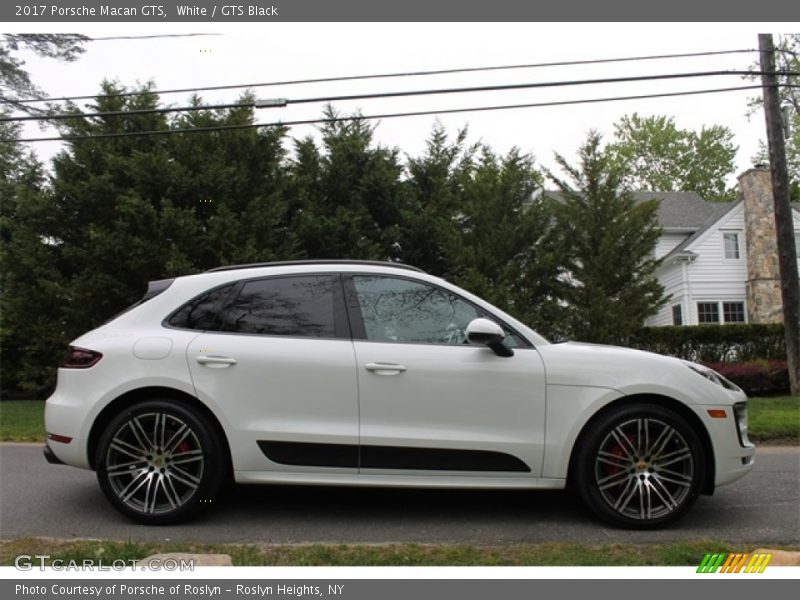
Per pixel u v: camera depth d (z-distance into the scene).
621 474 4.20
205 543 3.83
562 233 13.76
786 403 11.05
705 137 45.72
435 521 4.37
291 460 4.15
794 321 12.85
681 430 4.17
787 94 17.92
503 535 4.08
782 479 5.73
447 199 15.29
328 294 4.46
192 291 4.48
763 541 3.99
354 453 4.15
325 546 3.77
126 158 13.27
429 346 4.30
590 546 3.83
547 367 4.24
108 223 13.16
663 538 4.04
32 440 8.05
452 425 4.19
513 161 14.14
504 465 4.18
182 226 11.88
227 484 5.26
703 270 24.88
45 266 13.16
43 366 13.74
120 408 4.29
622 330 12.65
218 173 12.54
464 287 12.48
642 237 13.63
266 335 4.32
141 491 4.25
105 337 4.36
